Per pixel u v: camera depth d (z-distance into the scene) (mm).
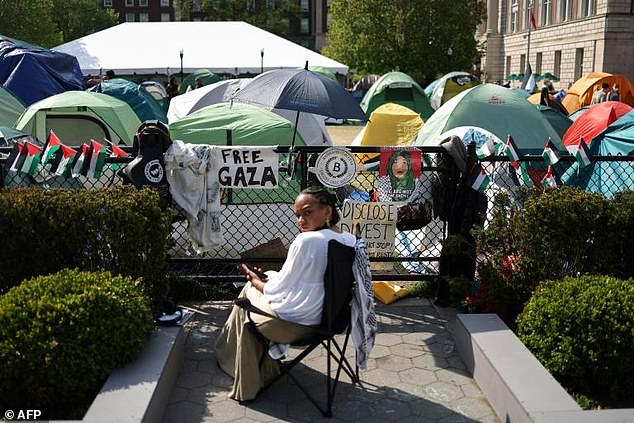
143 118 16938
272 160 5609
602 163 7258
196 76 26469
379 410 4078
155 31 26188
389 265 6312
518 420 3641
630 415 3436
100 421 3334
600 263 4941
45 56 15773
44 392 3729
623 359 4074
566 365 4145
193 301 5859
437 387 4383
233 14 71188
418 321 5477
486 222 5711
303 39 90250
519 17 58750
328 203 4055
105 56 24328
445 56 40469
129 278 4289
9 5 36719
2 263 4645
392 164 5699
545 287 4531
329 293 3920
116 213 4613
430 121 12422
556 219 4844
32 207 4602
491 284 5090
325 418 3975
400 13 39438
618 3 43062
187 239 6281
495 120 11188
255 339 4137
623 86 27859
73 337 3732
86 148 5324
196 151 5465
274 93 7043
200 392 4258
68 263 4699
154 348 4195
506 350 4262
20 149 5297
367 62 41000
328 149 5609
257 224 6852
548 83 25375
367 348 4035
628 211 4918
